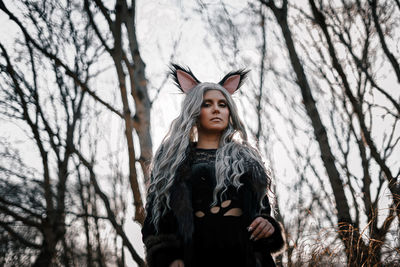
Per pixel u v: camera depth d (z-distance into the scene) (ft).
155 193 7.50
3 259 19.99
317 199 18.95
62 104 21.08
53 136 19.67
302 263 10.61
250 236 6.81
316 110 15.46
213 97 8.17
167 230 7.17
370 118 18.71
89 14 13.96
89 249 21.67
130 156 13.34
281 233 7.16
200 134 8.16
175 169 7.43
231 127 8.18
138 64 15.08
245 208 7.01
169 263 6.85
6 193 19.45
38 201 20.29
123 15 15.16
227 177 7.15
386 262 9.44
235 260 6.74
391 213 10.39
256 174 7.38
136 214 13.16
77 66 19.35
